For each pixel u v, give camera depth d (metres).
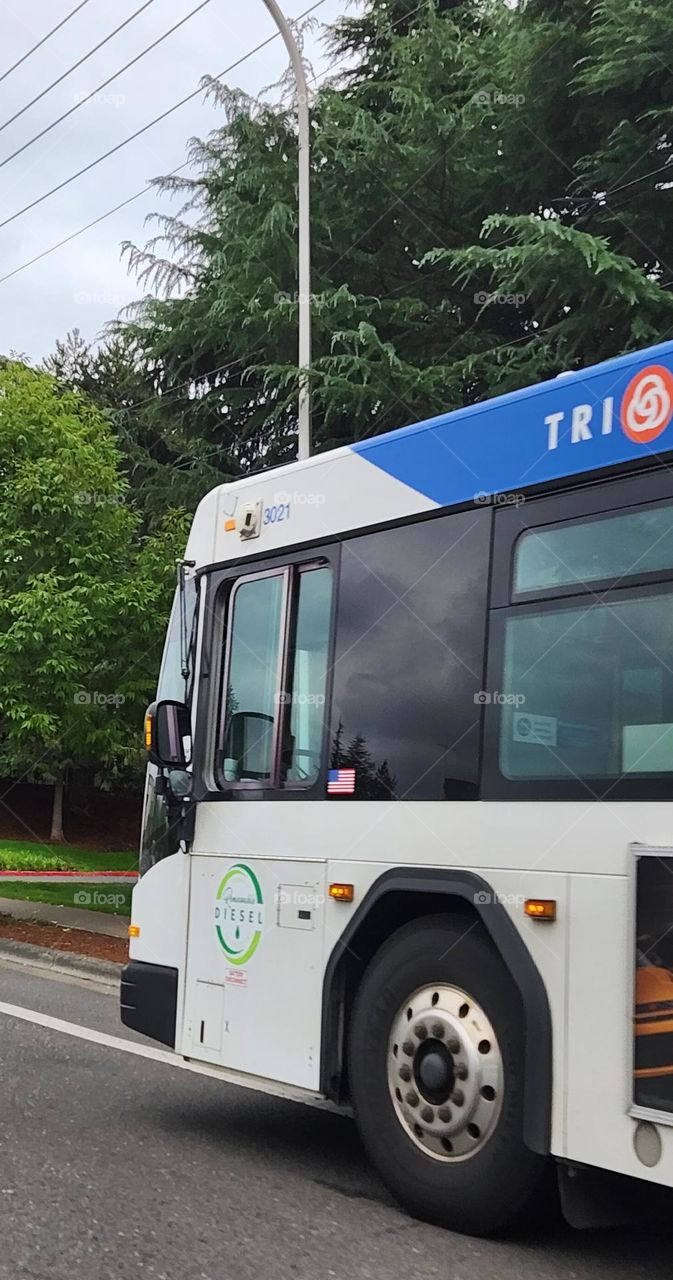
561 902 4.24
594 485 4.46
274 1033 5.42
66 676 13.51
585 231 14.85
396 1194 4.82
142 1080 7.18
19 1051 7.84
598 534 4.41
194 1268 4.19
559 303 13.71
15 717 13.34
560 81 14.54
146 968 6.28
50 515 13.89
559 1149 4.12
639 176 13.80
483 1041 4.53
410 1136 4.77
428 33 15.74
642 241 14.22
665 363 4.28
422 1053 4.74
